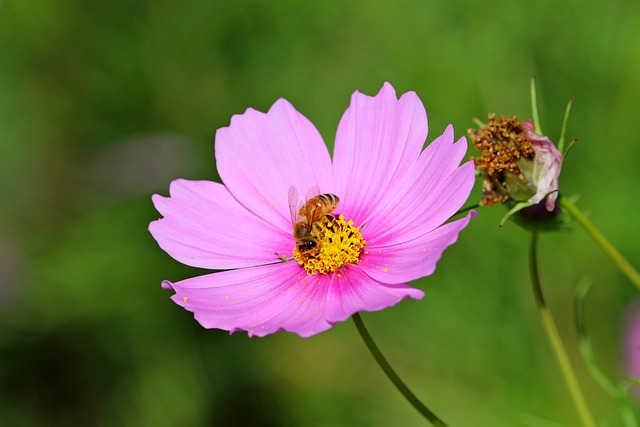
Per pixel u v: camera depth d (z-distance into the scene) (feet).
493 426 1.93
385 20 2.13
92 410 2.11
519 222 1.44
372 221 1.45
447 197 1.39
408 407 1.97
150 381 2.07
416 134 1.44
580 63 2.03
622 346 1.91
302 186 1.48
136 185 2.18
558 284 1.97
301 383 2.03
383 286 1.39
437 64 2.06
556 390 1.93
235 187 1.48
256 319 1.40
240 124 1.49
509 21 2.06
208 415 2.06
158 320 2.11
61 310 2.10
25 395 2.11
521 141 1.42
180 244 1.45
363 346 2.04
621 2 2.04
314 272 1.44
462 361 1.99
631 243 1.95
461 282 1.99
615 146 1.99
